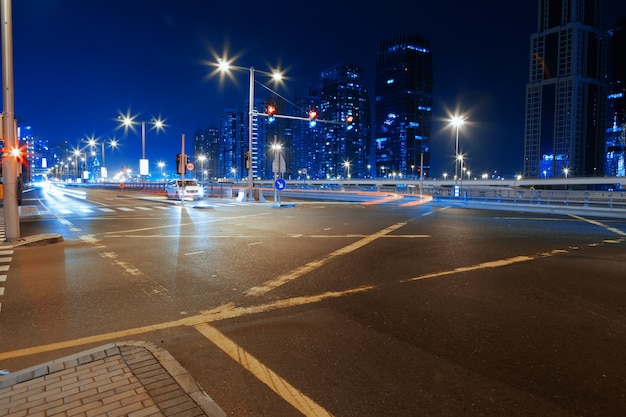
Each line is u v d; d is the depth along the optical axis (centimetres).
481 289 709
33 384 361
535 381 394
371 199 4516
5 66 1170
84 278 783
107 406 327
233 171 19300
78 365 395
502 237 1351
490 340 490
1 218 2053
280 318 564
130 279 776
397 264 912
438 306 616
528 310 599
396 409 347
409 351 459
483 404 355
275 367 420
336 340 488
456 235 1392
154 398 338
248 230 1501
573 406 353
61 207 2733
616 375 405
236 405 351
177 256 1002
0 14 1149
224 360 435
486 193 3828
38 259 967
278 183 2695
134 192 5803
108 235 1372
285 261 942
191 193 3638
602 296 669
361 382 390
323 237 1326
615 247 1155
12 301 639
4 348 469
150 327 532
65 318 564
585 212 2747
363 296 667
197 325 539
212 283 748
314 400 359
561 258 988
